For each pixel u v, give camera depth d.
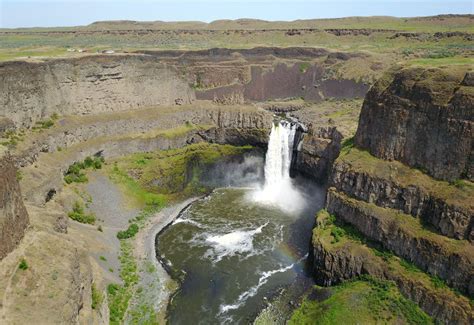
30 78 79.75
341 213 64.75
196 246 71.69
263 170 102.62
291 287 60.66
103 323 44.41
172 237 74.50
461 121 53.53
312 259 63.56
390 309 50.28
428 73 60.31
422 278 51.00
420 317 48.69
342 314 50.78
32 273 38.12
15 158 67.06
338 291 55.62
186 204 88.12
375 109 66.94
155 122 99.75
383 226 57.34
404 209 57.34
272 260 67.81
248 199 90.94
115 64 96.81
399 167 60.88
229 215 83.50
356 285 55.06
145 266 64.12
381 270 54.53
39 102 81.88
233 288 60.72
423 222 54.94
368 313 50.41
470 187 51.88
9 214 39.62
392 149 62.91
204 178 97.88
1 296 35.00
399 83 63.94
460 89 54.91
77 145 85.25
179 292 59.38
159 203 85.38
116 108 98.00
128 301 55.00
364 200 62.28
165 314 54.62
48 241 42.56
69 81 89.06
